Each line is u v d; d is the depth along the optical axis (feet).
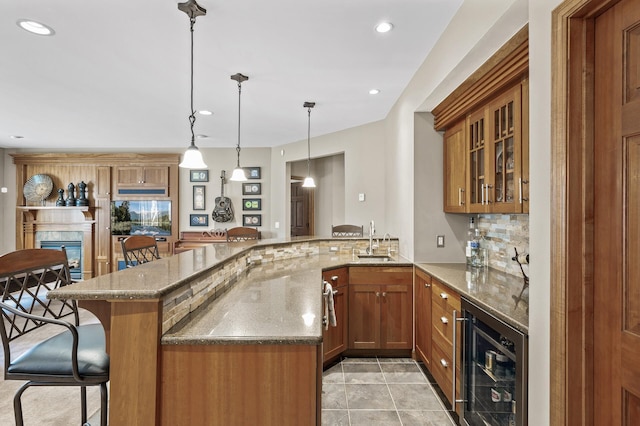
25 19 7.14
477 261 9.43
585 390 3.86
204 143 20.11
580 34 3.89
